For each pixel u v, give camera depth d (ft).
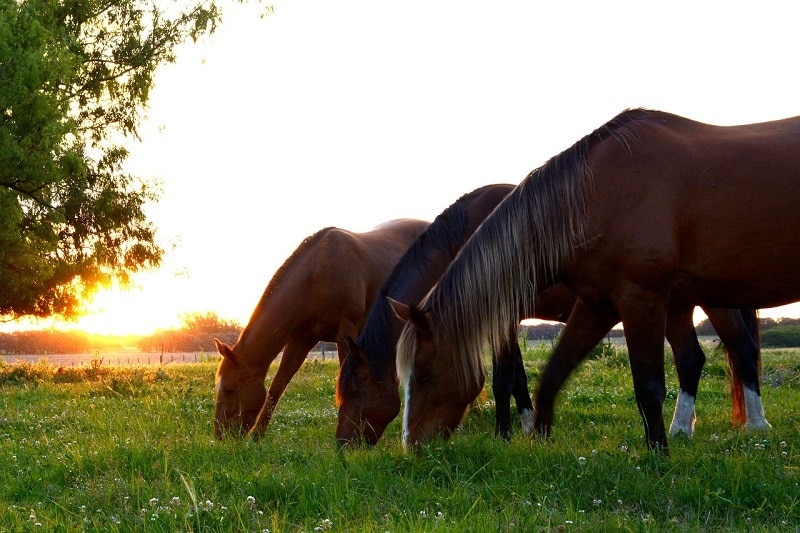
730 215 16.03
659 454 15.51
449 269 16.63
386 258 27.09
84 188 70.49
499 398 21.59
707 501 12.77
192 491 13.21
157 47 78.48
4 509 13.71
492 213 17.03
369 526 11.44
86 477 16.10
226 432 22.26
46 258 67.46
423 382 16.47
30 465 18.01
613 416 25.16
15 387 45.42
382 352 18.86
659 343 16.39
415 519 12.03
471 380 16.52
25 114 59.82
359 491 13.94
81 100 76.38
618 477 13.98
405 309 16.52
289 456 17.58
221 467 16.08
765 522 12.16
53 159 61.05
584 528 11.35
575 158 16.81
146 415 27.27
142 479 15.25
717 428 22.91
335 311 24.80
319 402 32.12
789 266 16.20
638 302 16.33
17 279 65.00
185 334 176.04
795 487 13.06
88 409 30.99
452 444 16.21
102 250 69.92
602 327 17.88
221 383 23.48
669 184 16.24
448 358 16.30
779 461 15.01
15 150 57.93
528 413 24.09
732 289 16.70
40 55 59.77
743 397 22.58
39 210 67.92
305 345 25.64
